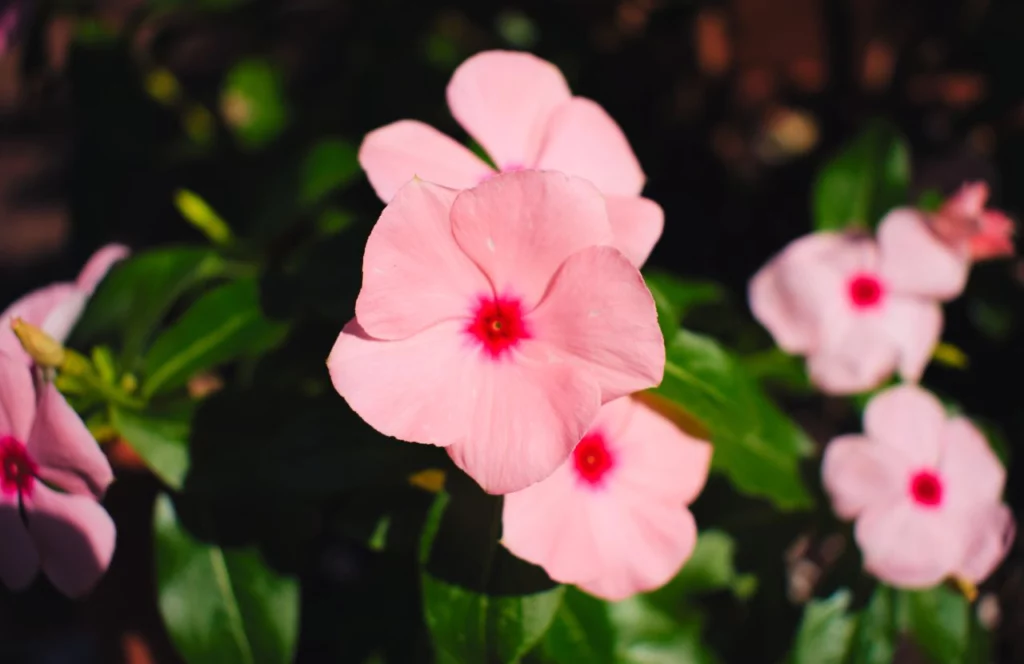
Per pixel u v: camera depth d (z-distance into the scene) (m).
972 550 0.24
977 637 0.25
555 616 0.22
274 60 0.37
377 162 0.19
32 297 0.23
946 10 0.39
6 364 0.19
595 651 0.22
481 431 0.18
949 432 0.24
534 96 0.21
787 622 0.26
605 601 0.23
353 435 0.21
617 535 0.20
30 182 0.71
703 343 0.22
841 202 0.27
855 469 0.24
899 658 0.32
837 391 0.25
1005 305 0.30
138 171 0.35
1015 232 0.31
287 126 0.35
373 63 0.35
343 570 0.35
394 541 0.22
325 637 0.28
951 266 0.25
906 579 0.24
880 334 0.25
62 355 0.20
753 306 0.25
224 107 0.36
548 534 0.19
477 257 0.18
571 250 0.18
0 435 0.20
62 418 0.19
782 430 0.24
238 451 0.21
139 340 0.22
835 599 0.25
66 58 0.34
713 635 0.27
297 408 0.22
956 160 0.37
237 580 0.23
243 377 0.25
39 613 0.46
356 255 0.22
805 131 0.48
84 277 0.24
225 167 0.35
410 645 0.24
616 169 0.21
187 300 0.26
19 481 0.20
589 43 0.39
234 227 0.34
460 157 0.20
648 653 0.24
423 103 0.34
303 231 0.26
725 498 0.25
